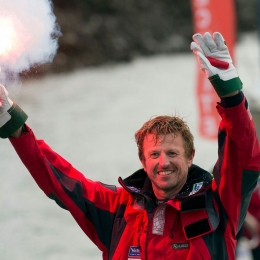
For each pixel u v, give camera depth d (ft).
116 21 215.92
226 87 20.57
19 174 86.02
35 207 72.79
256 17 266.36
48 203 74.49
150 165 21.58
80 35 192.34
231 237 21.68
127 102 148.05
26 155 22.18
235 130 20.67
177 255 21.24
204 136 64.64
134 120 129.59
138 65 201.46
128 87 166.40
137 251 21.74
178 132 21.61
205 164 92.43
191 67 199.41
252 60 164.14
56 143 108.06
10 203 74.02
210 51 21.18
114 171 91.81
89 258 56.95
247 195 21.49
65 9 198.49
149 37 224.94
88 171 91.91
